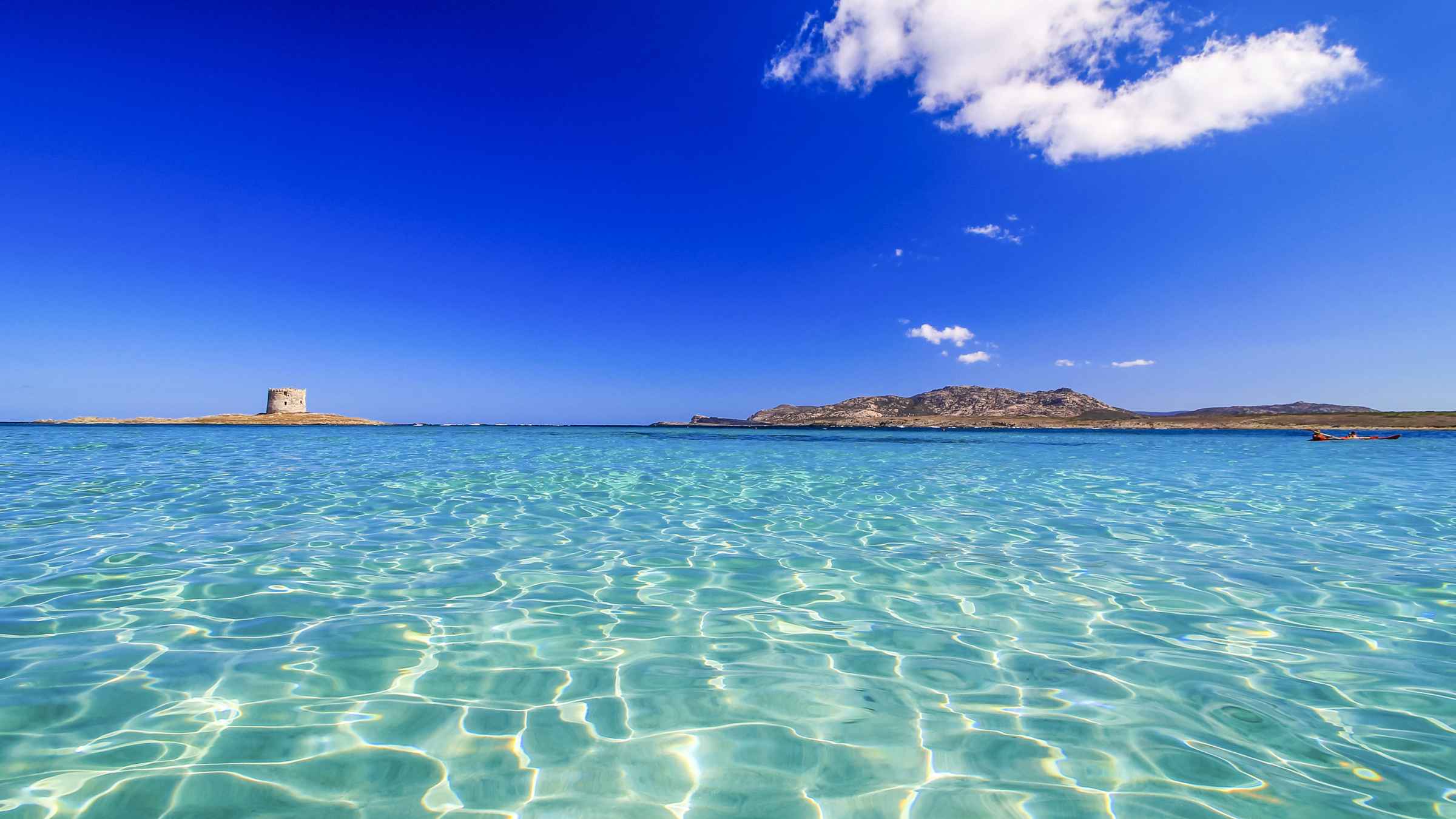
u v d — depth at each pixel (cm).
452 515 898
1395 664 360
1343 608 467
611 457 2311
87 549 639
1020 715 301
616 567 596
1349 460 2166
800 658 373
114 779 240
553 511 952
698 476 1541
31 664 348
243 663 354
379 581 539
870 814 225
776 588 526
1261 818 222
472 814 224
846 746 272
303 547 668
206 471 1510
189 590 498
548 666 358
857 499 1115
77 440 3359
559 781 245
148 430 5900
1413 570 580
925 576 565
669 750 269
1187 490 1241
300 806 227
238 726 284
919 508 999
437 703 310
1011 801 234
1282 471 1692
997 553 660
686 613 457
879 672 351
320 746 267
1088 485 1345
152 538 704
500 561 618
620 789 240
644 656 374
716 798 235
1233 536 754
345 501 1025
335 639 395
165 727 281
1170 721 294
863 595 505
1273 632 414
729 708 307
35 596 477
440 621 434
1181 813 225
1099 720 295
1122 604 478
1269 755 264
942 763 259
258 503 988
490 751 266
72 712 293
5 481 1262
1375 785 242
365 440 3769
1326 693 322
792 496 1152
